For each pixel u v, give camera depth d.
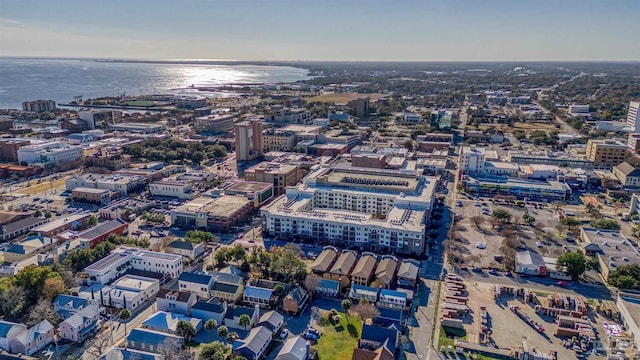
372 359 158.12
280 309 195.75
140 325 183.00
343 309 196.00
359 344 171.38
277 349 170.38
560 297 199.25
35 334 167.62
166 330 176.50
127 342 168.62
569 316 187.00
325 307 198.88
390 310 188.38
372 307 187.75
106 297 197.12
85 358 163.50
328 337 177.38
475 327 183.12
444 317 186.88
